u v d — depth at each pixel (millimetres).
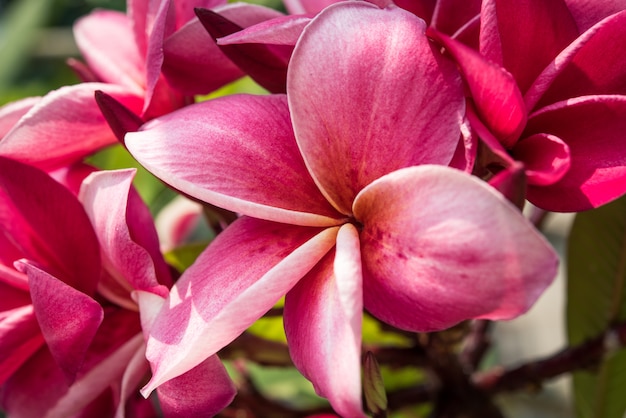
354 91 194
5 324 223
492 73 189
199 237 429
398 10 200
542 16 204
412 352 271
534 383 282
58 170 242
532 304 173
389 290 188
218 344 190
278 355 254
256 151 202
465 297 179
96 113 234
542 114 200
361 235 196
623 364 295
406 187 183
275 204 200
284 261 190
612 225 281
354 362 178
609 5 213
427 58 194
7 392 233
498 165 198
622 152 198
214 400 201
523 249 171
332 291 191
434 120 192
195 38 229
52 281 208
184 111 212
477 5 206
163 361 193
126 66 254
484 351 289
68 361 211
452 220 177
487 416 282
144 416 257
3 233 233
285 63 221
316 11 237
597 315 290
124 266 212
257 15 227
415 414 336
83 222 223
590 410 305
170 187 219
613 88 207
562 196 200
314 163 196
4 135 239
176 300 202
